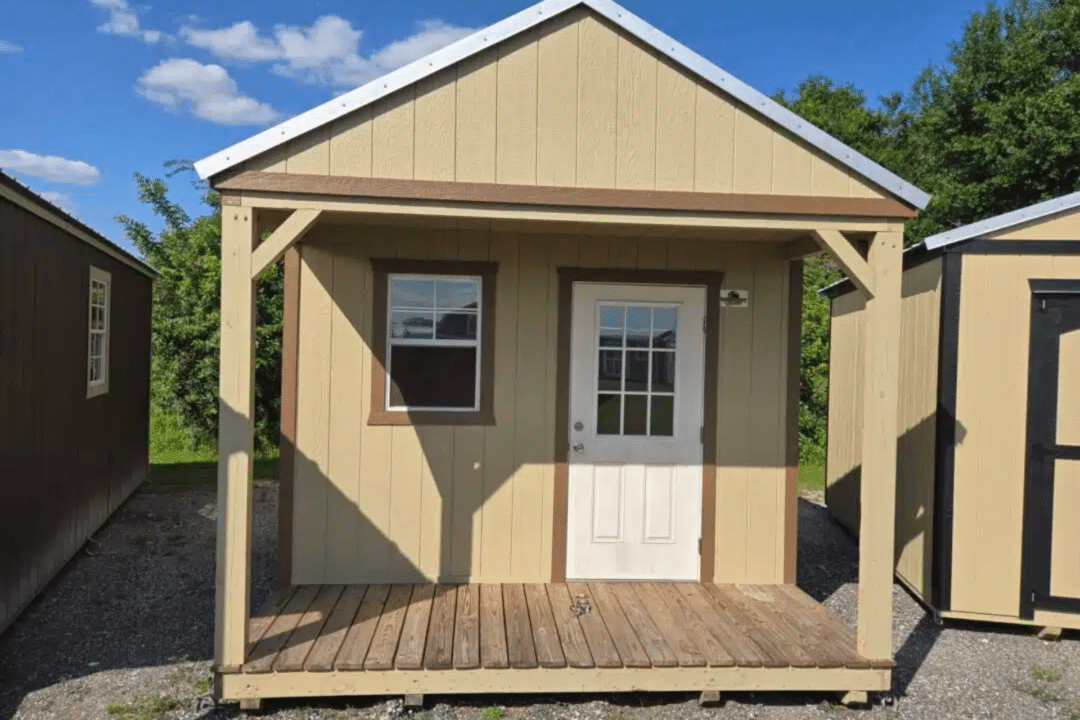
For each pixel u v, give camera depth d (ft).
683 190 12.40
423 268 15.99
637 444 16.47
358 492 15.99
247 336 11.62
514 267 16.24
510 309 16.25
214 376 36.96
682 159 12.41
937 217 54.75
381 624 13.57
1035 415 15.40
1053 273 15.42
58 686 12.73
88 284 21.03
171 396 36.86
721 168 12.45
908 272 18.21
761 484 16.61
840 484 24.61
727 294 16.49
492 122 12.11
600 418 16.46
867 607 12.44
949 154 56.29
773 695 12.89
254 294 11.71
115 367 24.64
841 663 12.27
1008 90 53.42
